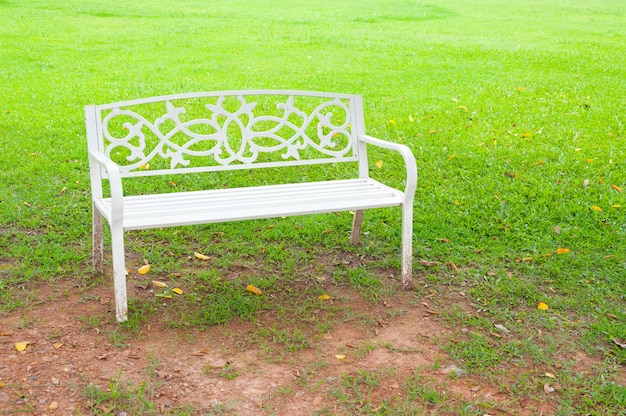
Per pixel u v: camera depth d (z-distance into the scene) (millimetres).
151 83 9414
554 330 3383
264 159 6246
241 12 17203
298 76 9977
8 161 5871
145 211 3459
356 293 3771
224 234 4527
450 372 2996
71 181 5449
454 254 4242
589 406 2785
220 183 5496
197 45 12586
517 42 13172
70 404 2709
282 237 4496
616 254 4219
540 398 2830
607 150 6316
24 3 16859
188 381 2904
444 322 3447
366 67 10695
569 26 15867
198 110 7973
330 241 4453
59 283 3807
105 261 4109
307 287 3826
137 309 3502
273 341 3240
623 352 3154
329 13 17453
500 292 3746
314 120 7711
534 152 6230
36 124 7098
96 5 17312
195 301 3623
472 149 6379
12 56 11023
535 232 4586
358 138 4191
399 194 3803
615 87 9180
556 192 5238
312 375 2969
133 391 2793
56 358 3039
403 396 2830
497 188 5355
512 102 8328
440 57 11555
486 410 2744
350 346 3209
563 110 7930
